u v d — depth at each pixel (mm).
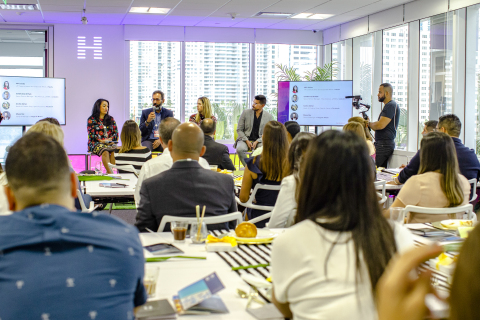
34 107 8367
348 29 9273
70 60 9336
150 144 7586
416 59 7465
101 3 7500
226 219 2188
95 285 991
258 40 10094
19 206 1064
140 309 1242
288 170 2734
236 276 1535
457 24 6613
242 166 8133
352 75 9328
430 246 633
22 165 1038
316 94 8750
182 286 1445
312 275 1080
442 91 6938
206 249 1834
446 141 2625
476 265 543
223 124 10219
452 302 563
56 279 970
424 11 7164
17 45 9305
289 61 10367
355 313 1037
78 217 1047
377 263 1059
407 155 7602
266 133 3215
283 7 7891
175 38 9719
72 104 9398
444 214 2648
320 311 1061
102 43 9445
